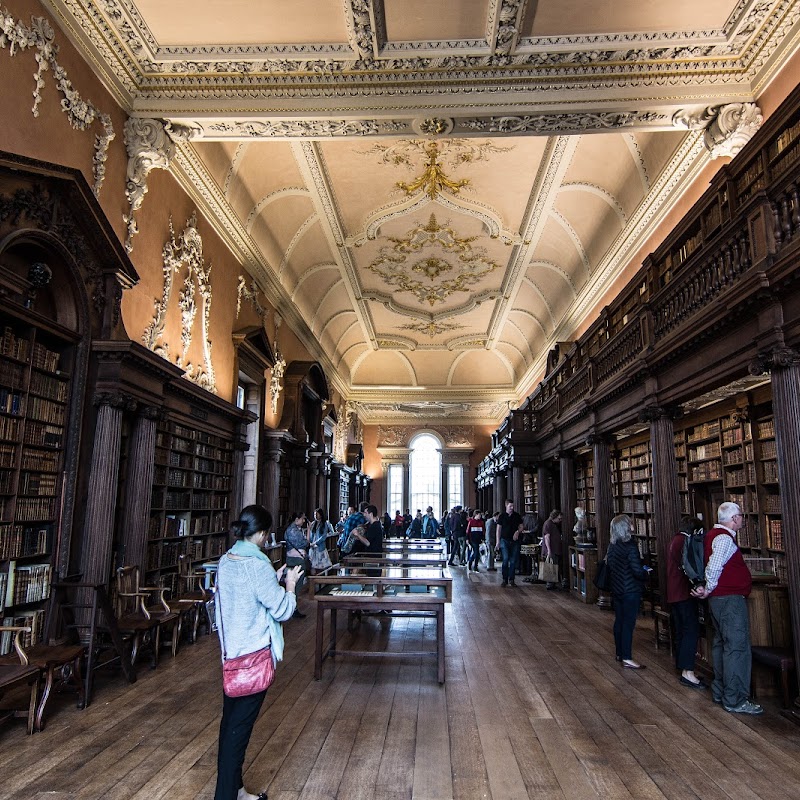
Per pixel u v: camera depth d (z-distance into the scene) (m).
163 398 7.90
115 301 6.83
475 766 4.07
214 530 10.33
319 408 18.11
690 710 5.24
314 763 4.10
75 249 6.22
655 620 7.76
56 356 6.17
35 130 5.88
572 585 12.89
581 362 12.86
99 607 5.79
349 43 7.64
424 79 8.04
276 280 14.00
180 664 6.68
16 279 5.26
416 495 30.98
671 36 7.46
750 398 7.66
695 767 4.07
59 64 6.35
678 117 8.07
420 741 4.51
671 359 7.54
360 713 5.14
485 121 8.26
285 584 3.46
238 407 11.09
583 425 11.89
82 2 6.49
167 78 8.00
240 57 7.79
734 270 5.99
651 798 3.63
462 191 13.23
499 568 18.91
